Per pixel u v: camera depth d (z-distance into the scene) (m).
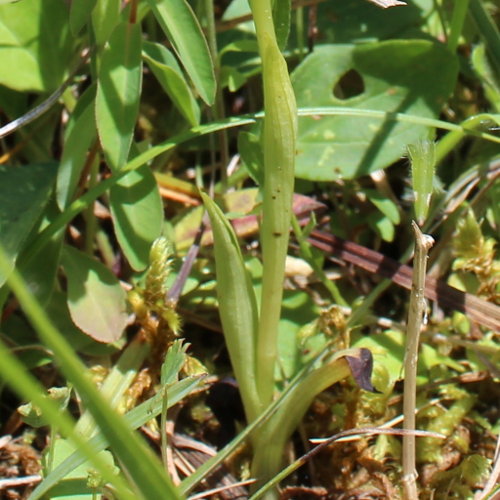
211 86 0.70
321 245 0.75
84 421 0.70
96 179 0.74
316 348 0.73
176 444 0.72
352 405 0.72
